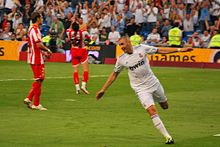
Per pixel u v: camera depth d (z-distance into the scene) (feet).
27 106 92.43
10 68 158.10
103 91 68.64
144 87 67.77
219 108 94.38
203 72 159.53
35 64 89.61
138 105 96.22
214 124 79.71
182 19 195.83
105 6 199.11
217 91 117.08
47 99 101.76
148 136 70.38
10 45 188.55
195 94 111.75
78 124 77.82
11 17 198.80
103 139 68.23
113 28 187.42
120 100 102.01
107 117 83.92
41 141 66.59
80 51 109.60
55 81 129.80
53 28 188.03
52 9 200.13
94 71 156.04
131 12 197.77
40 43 89.30
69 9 200.75
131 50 67.36
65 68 162.30
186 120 82.74
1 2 206.39
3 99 100.22
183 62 177.68
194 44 181.78
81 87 109.70
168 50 68.54
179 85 126.72
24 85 120.37
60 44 186.39
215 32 180.96
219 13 199.31
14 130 73.00
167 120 82.53
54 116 84.02
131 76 68.28
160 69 167.43
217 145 65.72
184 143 66.49
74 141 66.85
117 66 68.13
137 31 188.24
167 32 187.73
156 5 198.59
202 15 196.54
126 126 76.84
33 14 90.33
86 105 95.66
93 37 186.91
